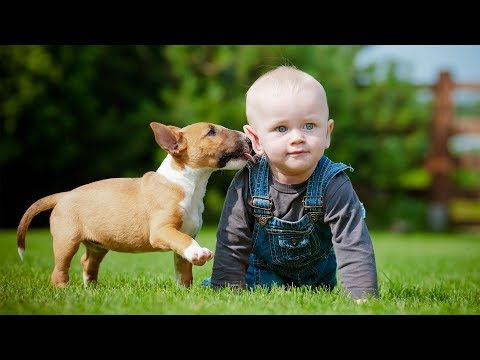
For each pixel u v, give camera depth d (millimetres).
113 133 13766
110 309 3098
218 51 14250
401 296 3729
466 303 3465
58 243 4105
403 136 14680
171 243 3807
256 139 3822
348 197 3668
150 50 14898
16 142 12734
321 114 3582
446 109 14484
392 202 14625
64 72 13070
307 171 3682
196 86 14180
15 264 5629
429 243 10469
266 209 3803
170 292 3602
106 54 14344
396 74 14859
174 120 13789
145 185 4105
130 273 4961
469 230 14258
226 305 3166
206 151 3998
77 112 13500
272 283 4055
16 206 13680
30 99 12438
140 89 14977
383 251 8508
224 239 3906
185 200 4035
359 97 14570
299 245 3846
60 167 13305
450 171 14555
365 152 14375
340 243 3641
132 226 4023
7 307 3174
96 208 4086
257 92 3668
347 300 3361
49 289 3805
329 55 14289
